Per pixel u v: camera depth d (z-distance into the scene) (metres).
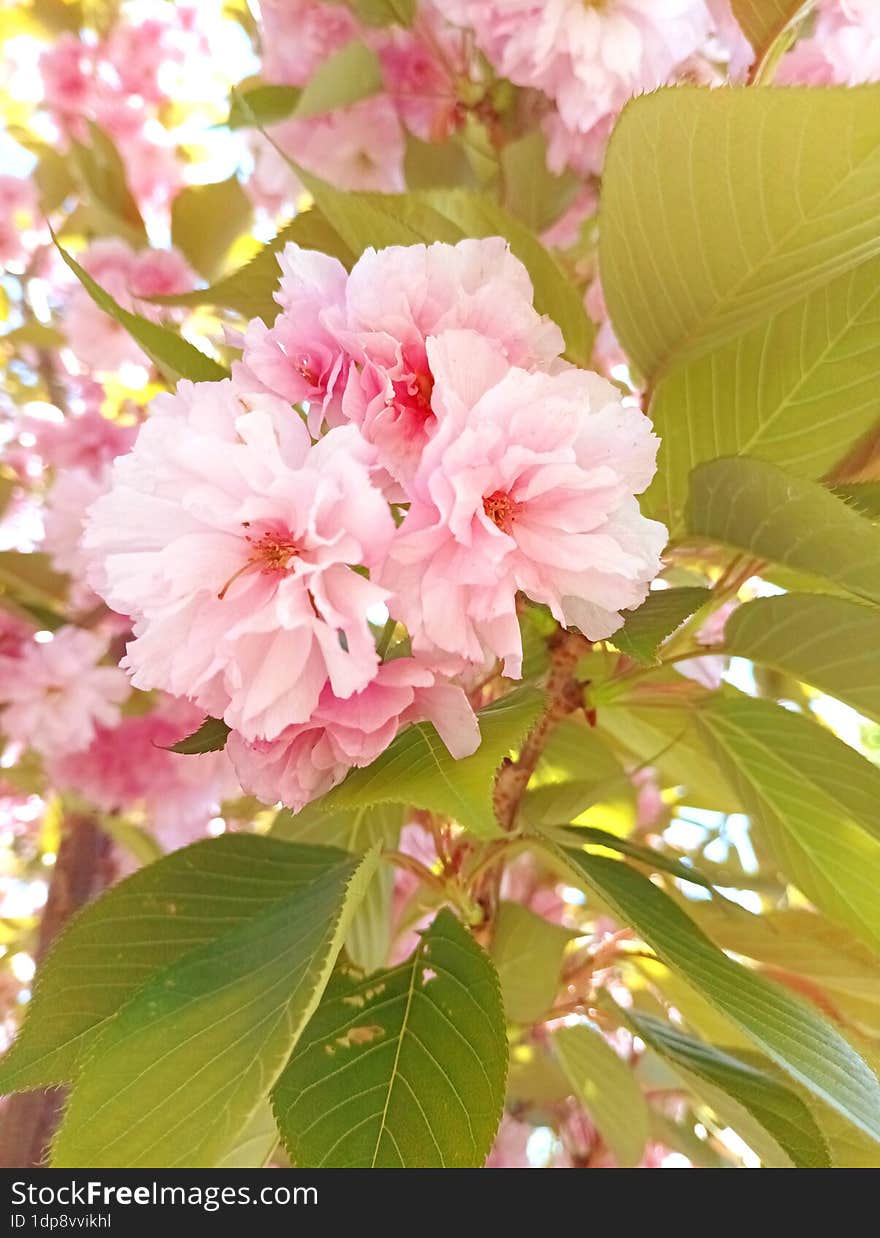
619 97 0.28
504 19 0.28
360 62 0.32
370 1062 0.16
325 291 0.16
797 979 0.27
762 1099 0.18
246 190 0.41
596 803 0.30
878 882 0.22
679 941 0.17
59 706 0.37
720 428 0.22
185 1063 0.14
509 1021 0.27
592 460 0.15
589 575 0.15
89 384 0.46
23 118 0.52
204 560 0.14
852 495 0.19
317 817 0.28
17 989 0.50
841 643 0.20
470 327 0.16
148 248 0.40
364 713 0.15
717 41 0.31
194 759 0.40
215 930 0.19
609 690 0.22
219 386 0.15
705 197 0.16
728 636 0.22
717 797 0.31
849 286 0.20
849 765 0.22
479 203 0.21
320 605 0.14
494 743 0.14
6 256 0.51
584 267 0.35
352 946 0.27
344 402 0.15
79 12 0.49
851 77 0.25
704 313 0.18
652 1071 0.42
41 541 0.38
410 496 0.15
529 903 0.42
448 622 0.14
